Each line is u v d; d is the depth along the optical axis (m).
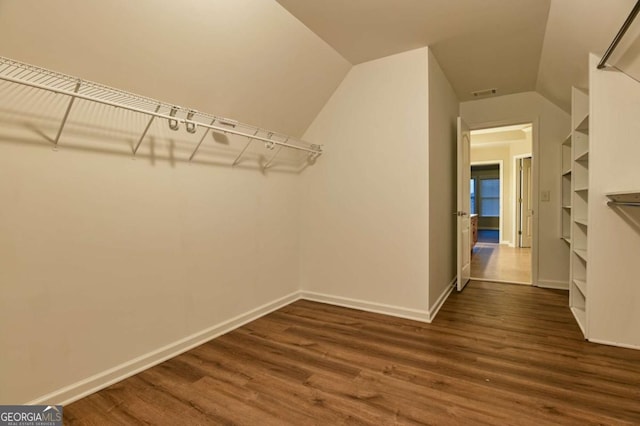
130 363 1.94
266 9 2.09
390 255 2.92
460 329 2.57
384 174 2.93
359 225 3.08
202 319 2.39
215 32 1.99
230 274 2.62
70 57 1.59
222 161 2.55
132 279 1.96
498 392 1.71
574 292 2.98
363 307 3.08
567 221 3.71
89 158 1.75
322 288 3.33
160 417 1.54
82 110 1.71
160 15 1.72
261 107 2.72
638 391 1.69
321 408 1.60
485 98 4.05
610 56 2.10
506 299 3.35
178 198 2.22
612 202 2.17
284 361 2.08
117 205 1.88
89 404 1.65
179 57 1.96
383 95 2.91
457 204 3.61
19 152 1.49
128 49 1.74
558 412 1.54
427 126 2.71
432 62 2.84
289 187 3.28
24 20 1.39
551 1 2.07
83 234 1.73
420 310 2.79
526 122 3.87
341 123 3.14
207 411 1.59
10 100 1.46
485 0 2.09
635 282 2.18
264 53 2.34
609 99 2.19
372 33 2.49
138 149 1.98
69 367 1.67
